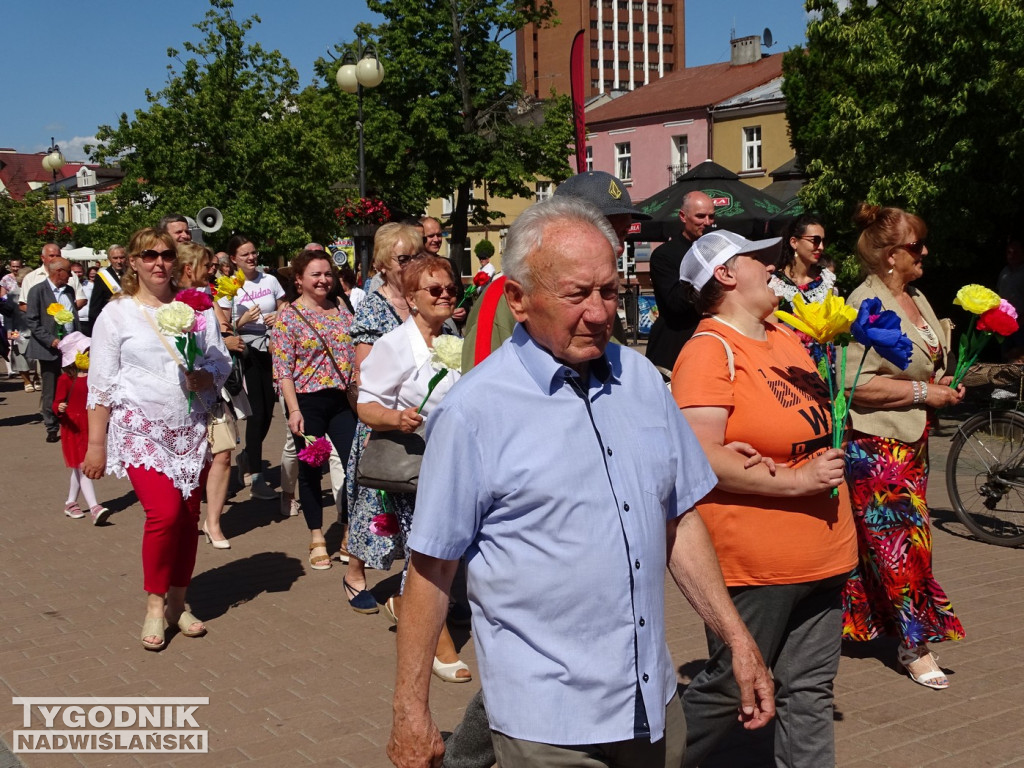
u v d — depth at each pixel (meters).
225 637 5.43
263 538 7.55
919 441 4.54
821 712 3.26
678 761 2.44
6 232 47.28
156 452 5.21
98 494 9.23
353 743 4.11
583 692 2.26
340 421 6.80
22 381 19.61
